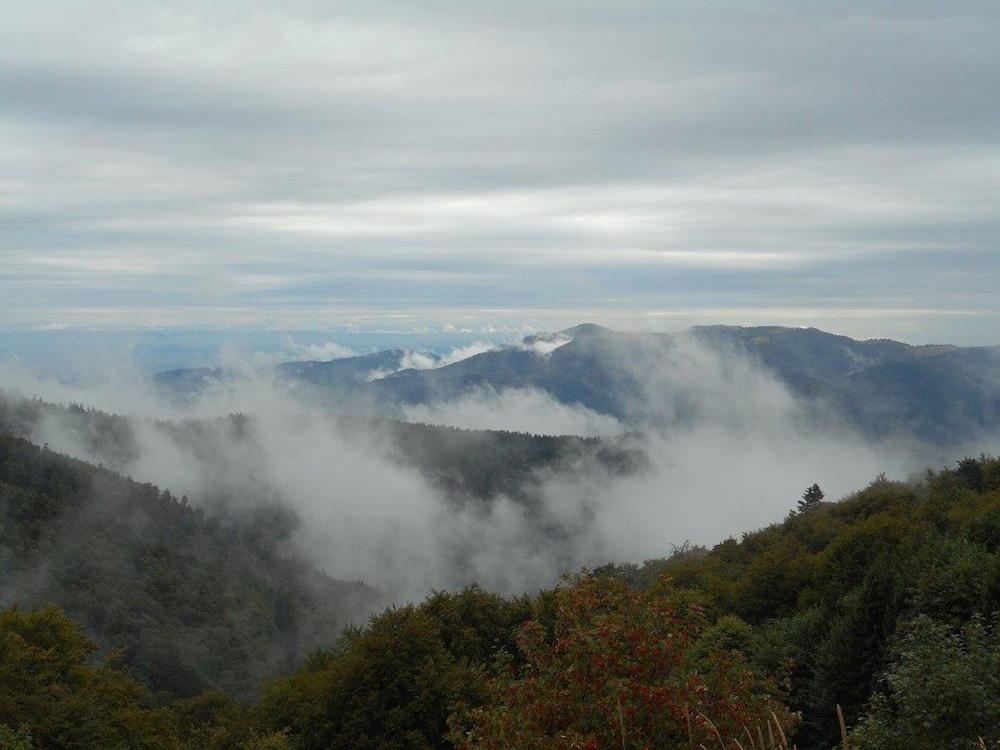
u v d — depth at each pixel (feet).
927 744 37.35
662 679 27.86
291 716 70.74
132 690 67.21
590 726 26.94
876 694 41.98
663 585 31.50
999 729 36.11
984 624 56.29
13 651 56.44
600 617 28.86
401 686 64.28
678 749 25.66
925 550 72.02
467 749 31.58
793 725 28.43
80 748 54.08
